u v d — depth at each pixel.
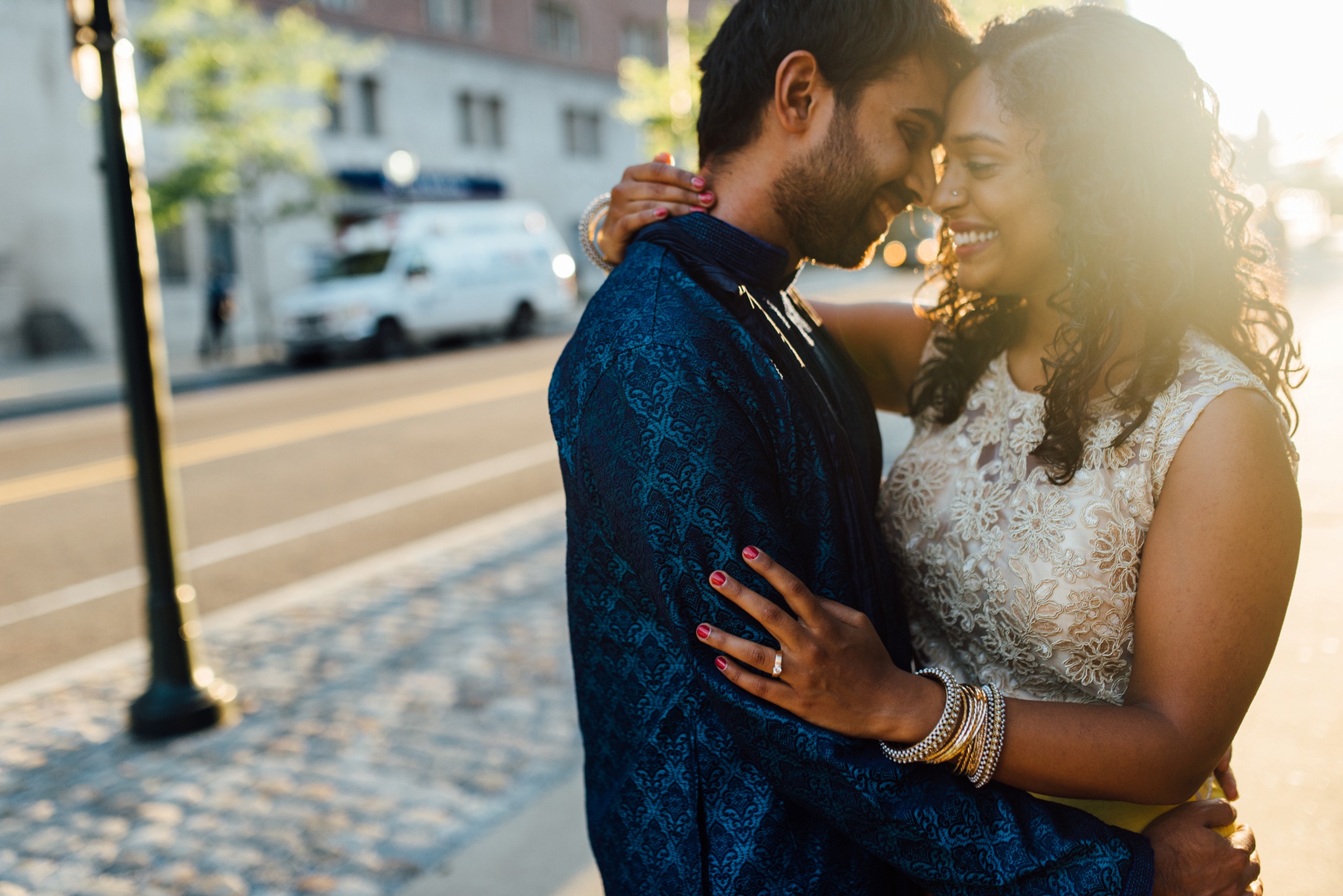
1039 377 1.35
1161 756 1.09
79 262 19.02
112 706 4.05
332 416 11.14
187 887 2.80
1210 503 1.12
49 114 18.53
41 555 6.31
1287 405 1.33
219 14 17.89
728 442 1.07
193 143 17.83
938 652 1.41
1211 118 1.21
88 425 11.45
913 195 1.30
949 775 1.08
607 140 30.09
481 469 8.21
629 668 1.20
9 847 3.07
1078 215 1.18
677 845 1.16
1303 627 3.30
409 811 3.09
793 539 1.14
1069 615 1.21
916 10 1.21
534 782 3.21
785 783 1.07
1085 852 1.07
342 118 23.73
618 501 1.09
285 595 5.19
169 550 3.83
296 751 3.54
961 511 1.35
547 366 14.60
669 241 1.22
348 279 16.80
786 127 1.22
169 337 20.38
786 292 1.41
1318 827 2.30
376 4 23.91
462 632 4.55
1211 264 1.20
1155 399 1.17
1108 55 1.17
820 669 1.03
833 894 1.14
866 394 1.48
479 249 18.05
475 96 26.50
